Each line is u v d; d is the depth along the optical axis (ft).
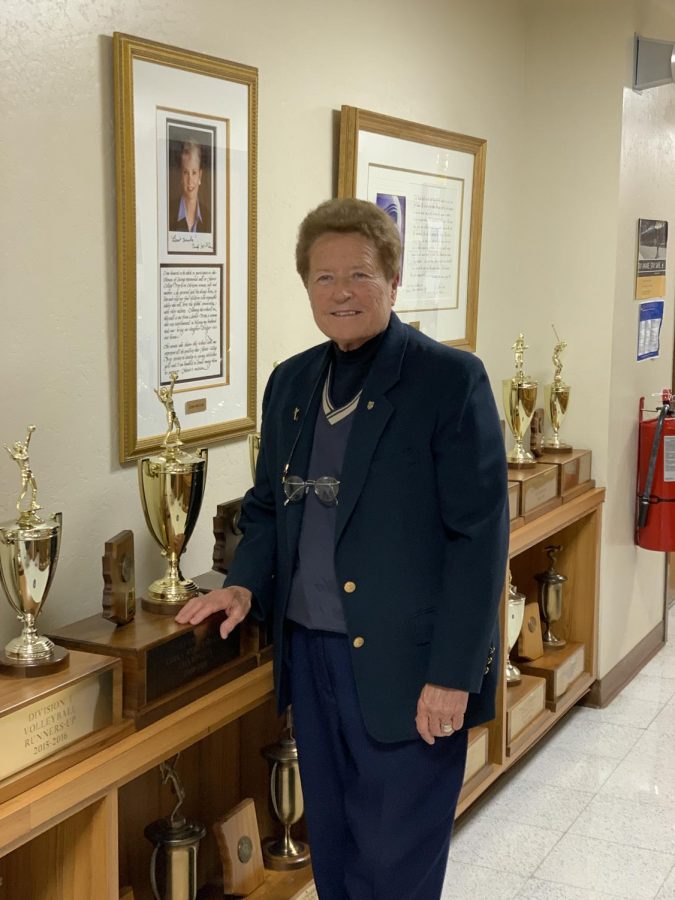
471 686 6.03
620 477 13.15
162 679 6.05
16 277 6.06
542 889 8.89
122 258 6.76
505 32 12.01
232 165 7.75
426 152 10.38
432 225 10.65
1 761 5.03
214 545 7.87
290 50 8.41
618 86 12.12
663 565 15.15
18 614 5.60
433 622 6.25
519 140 12.66
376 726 6.29
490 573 6.09
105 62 6.57
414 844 6.57
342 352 6.48
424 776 6.49
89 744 5.52
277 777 7.89
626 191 12.50
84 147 6.47
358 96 9.37
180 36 7.21
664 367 14.55
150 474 6.48
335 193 9.23
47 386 6.35
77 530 6.68
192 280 7.47
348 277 6.09
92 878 5.72
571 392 12.77
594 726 12.42
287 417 6.72
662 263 13.92
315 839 7.06
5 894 5.94
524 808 10.36
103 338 6.76
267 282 8.46
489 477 6.12
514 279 12.94
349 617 6.29
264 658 7.00
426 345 6.35
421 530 6.21
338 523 6.26
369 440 6.20
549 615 12.41
